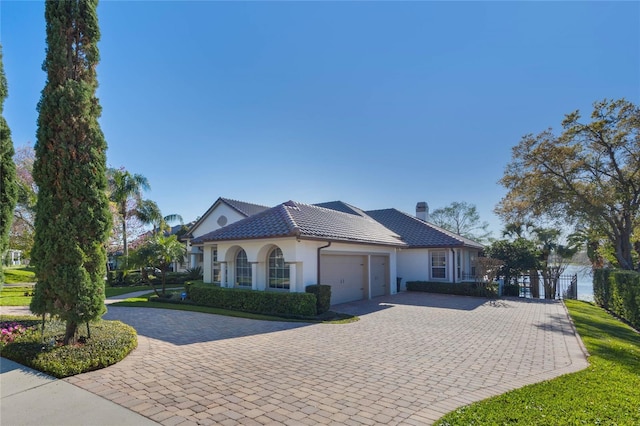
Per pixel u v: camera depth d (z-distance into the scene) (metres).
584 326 12.65
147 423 4.60
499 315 14.59
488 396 5.68
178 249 19.34
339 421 4.73
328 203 30.81
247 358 7.71
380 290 21.50
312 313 13.48
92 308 7.58
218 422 4.65
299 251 14.61
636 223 22.55
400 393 5.77
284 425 4.59
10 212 9.01
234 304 15.08
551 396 5.52
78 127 7.78
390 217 29.52
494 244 26.25
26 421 4.67
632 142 20.02
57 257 7.48
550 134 21.92
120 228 29.86
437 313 14.80
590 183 21.94
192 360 7.48
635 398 5.43
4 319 10.31
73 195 7.60
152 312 14.02
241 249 16.83
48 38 7.94
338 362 7.50
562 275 25.08
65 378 6.23
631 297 14.55
